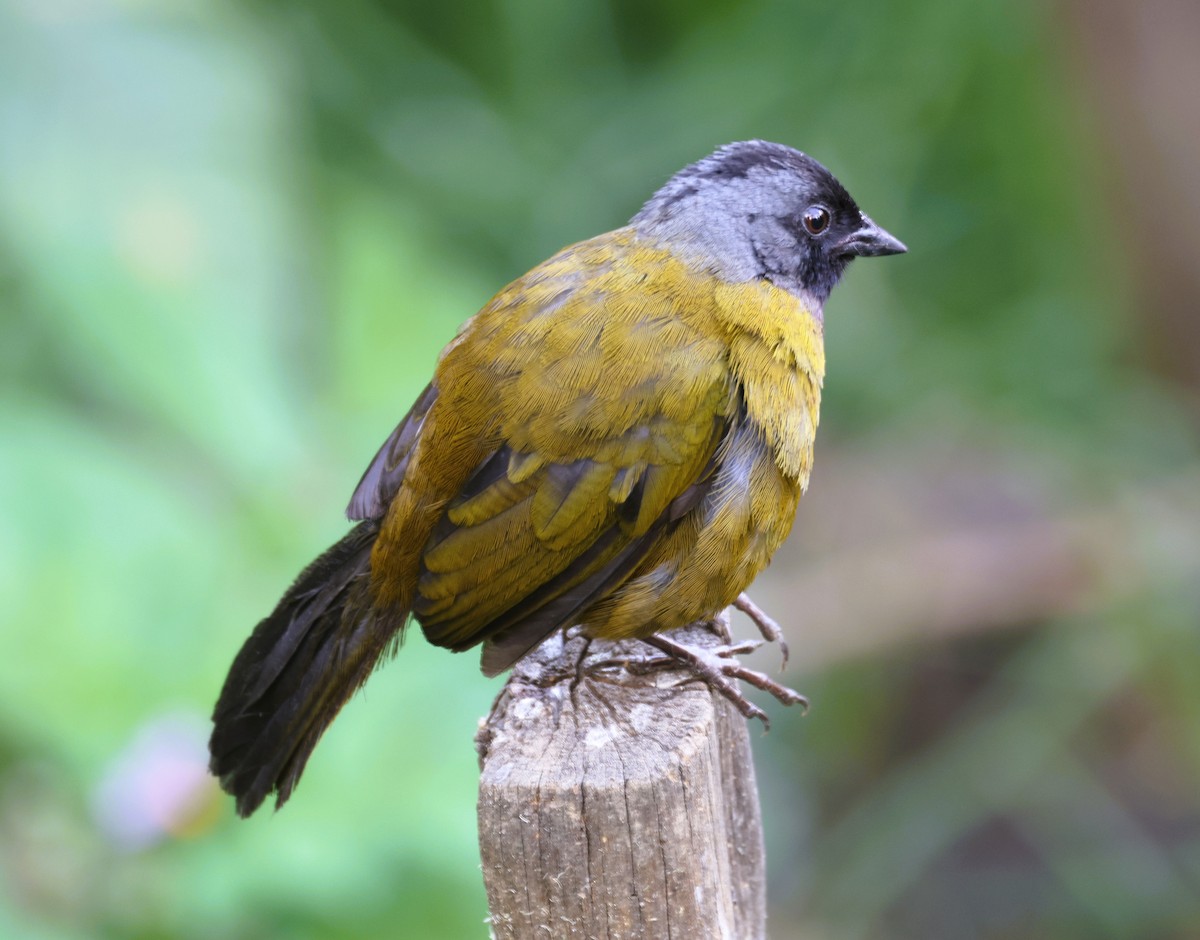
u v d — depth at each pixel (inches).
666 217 305.4
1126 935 573.3
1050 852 585.3
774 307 300.7
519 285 297.4
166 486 412.5
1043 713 584.7
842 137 589.9
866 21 588.4
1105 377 631.8
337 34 601.3
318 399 470.0
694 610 291.6
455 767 358.6
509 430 279.9
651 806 226.7
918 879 596.4
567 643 297.9
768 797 555.8
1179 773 598.9
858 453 659.4
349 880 335.3
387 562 284.8
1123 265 646.5
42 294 457.7
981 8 591.5
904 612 610.5
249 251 484.4
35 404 420.5
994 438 642.8
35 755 353.1
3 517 389.1
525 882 229.9
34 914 329.7
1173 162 628.7
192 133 493.7
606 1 609.9
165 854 335.3
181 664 376.5
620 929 229.3
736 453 288.7
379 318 483.2
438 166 588.4
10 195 466.6
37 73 483.2
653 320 288.7
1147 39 625.6
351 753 357.4
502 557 278.4
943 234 615.5
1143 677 605.0
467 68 616.4
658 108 592.7
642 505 281.6
